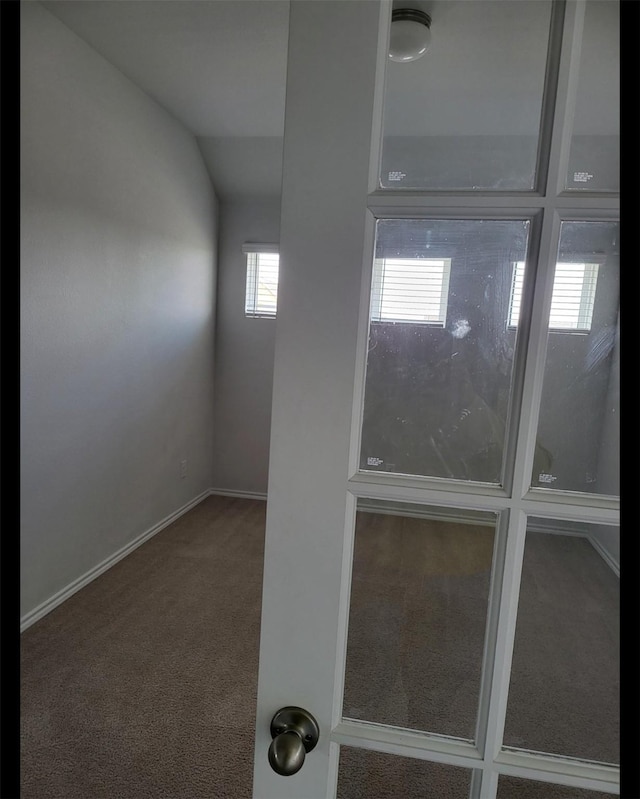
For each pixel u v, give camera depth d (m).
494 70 0.65
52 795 1.45
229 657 2.08
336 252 0.66
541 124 0.64
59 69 2.16
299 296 0.67
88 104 2.35
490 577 0.71
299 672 0.73
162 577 2.72
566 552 0.69
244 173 3.58
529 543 0.69
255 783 0.77
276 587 0.72
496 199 0.64
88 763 1.55
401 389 0.69
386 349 0.69
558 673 0.71
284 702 0.74
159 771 1.54
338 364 0.67
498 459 0.69
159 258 3.08
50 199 2.18
